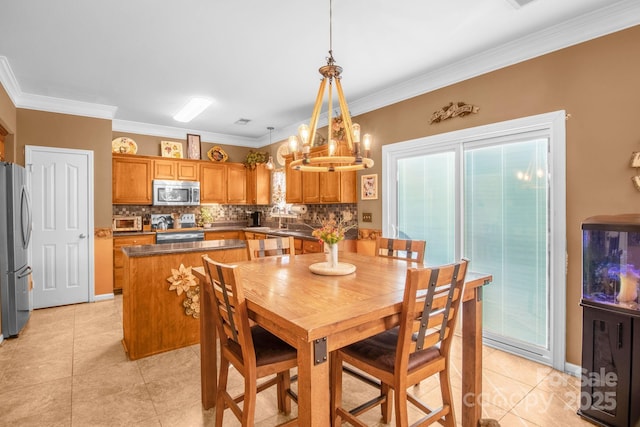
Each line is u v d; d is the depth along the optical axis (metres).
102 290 4.35
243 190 6.17
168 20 2.38
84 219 4.21
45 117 3.98
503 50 2.72
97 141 4.30
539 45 2.54
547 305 2.62
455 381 2.38
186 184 5.44
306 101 4.13
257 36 2.59
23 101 3.84
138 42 2.69
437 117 3.24
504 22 2.38
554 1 2.12
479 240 3.03
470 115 3.00
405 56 2.91
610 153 2.23
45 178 3.99
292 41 2.67
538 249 2.66
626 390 1.78
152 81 3.49
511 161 2.81
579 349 2.41
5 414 1.96
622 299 1.81
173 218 5.63
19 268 3.14
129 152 5.18
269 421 1.93
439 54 2.87
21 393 2.18
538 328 2.67
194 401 2.12
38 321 3.53
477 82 2.95
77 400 2.11
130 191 4.98
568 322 2.46
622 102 2.18
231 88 3.70
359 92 3.79
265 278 1.84
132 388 2.25
